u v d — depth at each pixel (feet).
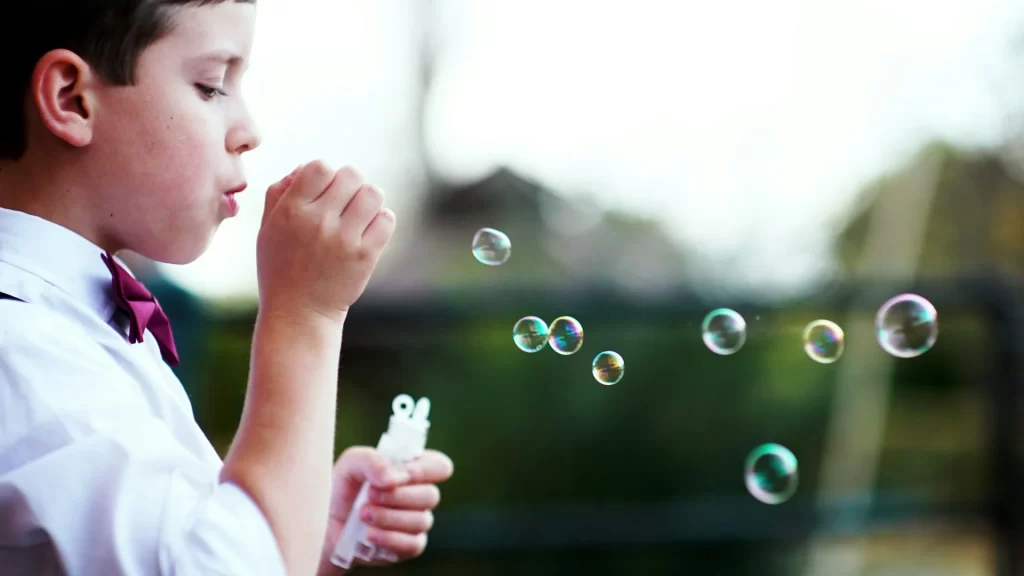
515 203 20.27
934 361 16.05
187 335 6.97
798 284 9.84
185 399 3.75
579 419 13.70
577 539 8.45
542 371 13.75
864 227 18.40
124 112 3.30
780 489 6.81
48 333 3.10
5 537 2.89
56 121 3.24
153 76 3.31
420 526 4.42
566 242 19.13
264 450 3.13
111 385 3.10
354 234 3.46
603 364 5.43
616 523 8.54
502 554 9.36
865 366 14.57
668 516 8.58
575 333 5.47
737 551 11.75
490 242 5.42
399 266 18.61
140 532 2.82
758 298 8.68
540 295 8.48
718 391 13.88
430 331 8.41
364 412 13.44
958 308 8.46
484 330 9.11
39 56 3.26
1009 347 8.41
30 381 2.98
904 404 15.97
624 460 13.65
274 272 3.43
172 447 3.05
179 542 2.82
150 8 3.26
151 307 3.60
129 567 2.78
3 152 3.37
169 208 3.39
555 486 13.65
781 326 8.70
